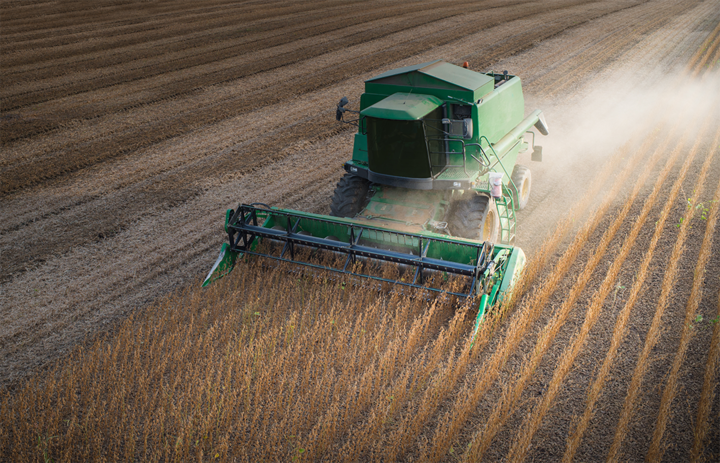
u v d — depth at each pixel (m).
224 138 15.73
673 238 9.33
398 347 6.73
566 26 29.09
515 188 9.78
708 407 5.60
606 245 9.17
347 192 8.94
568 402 6.07
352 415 5.98
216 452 5.60
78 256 9.67
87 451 5.52
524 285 7.96
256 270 8.48
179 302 7.83
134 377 6.61
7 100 18.98
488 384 6.27
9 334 7.59
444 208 8.48
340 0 36.78
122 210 11.47
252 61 23.77
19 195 12.28
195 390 6.17
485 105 8.34
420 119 7.67
